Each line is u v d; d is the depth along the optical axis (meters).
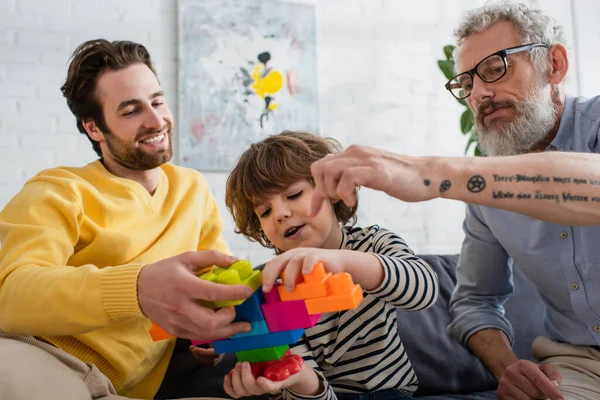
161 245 1.19
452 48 2.46
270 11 2.86
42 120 2.48
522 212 0.84
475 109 1.29
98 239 1.10
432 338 1.44
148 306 0.78
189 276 0.73
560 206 0.82
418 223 3.09
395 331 1.14
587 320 1.18
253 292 0.73
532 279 1.28
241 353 0.81
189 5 2.69
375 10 3.13
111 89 1.19
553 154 0.85
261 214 1.13
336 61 3.04
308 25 2.94
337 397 1.08
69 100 1.26
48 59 2.49
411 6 3.21
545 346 1.30
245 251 2.70
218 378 1.26
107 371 1.06
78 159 2.52
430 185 0.79
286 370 0.79
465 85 1.31
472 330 1.32
